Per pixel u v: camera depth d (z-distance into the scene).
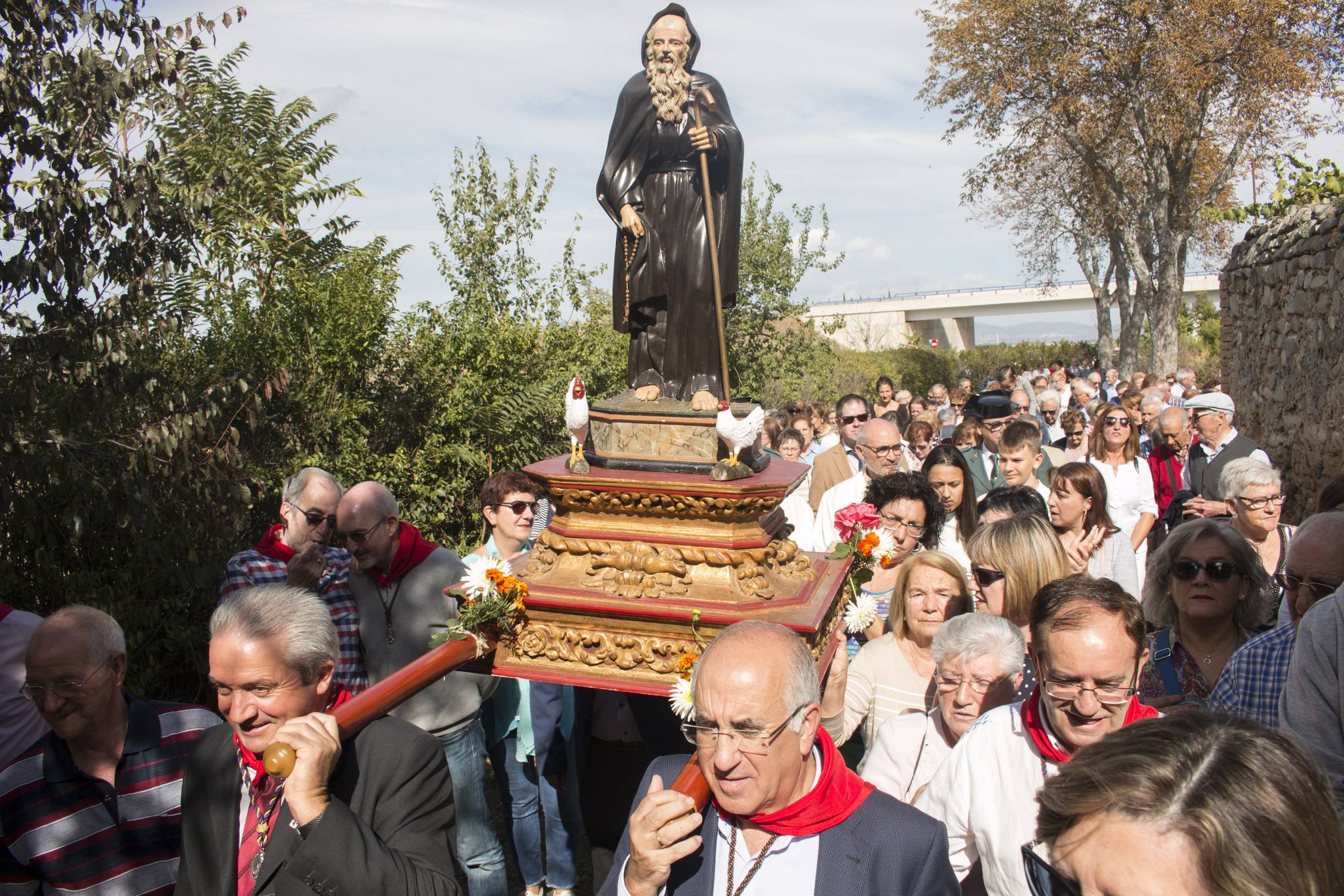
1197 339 37.91
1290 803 1.39
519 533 4.89
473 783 4.26
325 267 9.37
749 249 14.65
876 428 5.97
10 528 5.14
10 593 5.28
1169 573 3.79
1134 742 1.50
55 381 5.20
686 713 2.61
